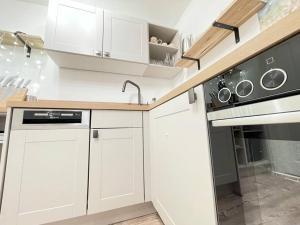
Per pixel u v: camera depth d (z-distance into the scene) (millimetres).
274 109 374
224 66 515
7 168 934
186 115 738
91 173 1096
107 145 1172
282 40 360
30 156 984
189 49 1479
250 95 433
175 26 2113
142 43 1673
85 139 1116
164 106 993
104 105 1197
